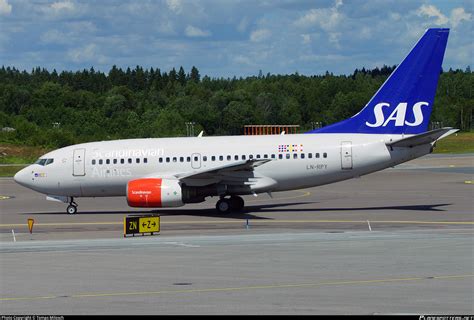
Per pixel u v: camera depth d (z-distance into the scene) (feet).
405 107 316.40
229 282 152.66
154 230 247.50
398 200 365.61
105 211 341.82
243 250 198.29
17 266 177.27
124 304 133.90
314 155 316.60
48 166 331.16
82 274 164.66
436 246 199.82
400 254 185.98
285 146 318.65
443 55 313.53
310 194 415.64
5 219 311.27
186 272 165.27
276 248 201.05
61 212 341.00
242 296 139.03
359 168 315.58
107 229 268.62
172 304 133.28
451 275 156.76
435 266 167.73
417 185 456.86
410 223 269.64
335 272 161.89
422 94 315.37
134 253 196.44
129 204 306.55
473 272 160.15
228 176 309.83
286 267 169.48
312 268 167.43
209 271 165.99
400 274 158.61
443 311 125.08
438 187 438.40
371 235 229.04
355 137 317.83
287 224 273.54
